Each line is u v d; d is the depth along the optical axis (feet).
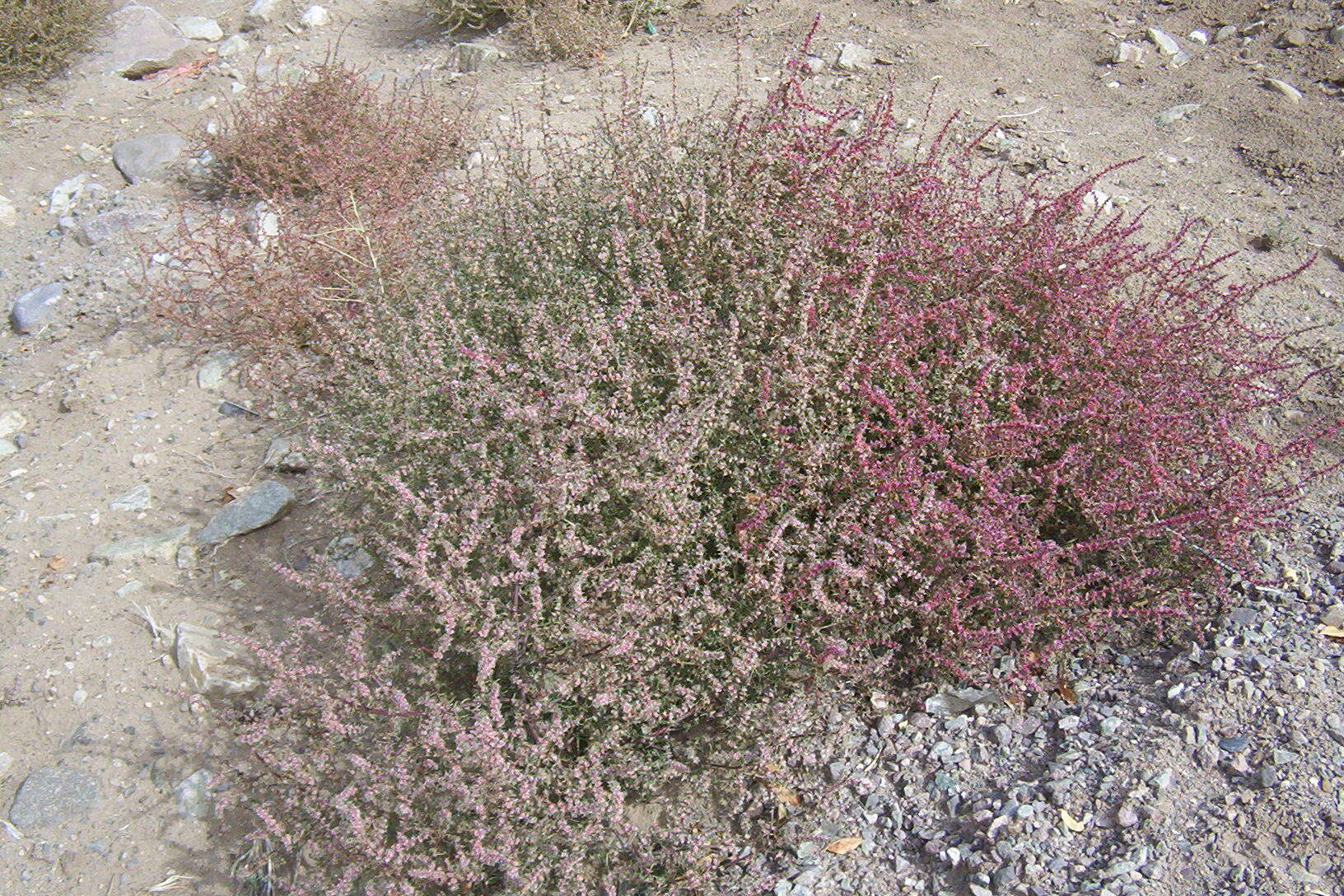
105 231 6.36
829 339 3.94
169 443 5.16
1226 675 3.67
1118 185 5.65
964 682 3.84
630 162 4.80
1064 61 6.73
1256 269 5.09
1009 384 3.88
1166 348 4.05
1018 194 5.54
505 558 3.86
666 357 4.11
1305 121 5.98
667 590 3.68
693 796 3.75
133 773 4.09
